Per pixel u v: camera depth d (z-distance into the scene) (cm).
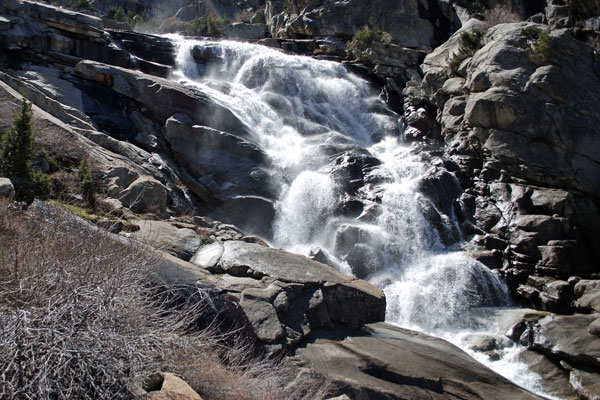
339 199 1273
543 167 1342
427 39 2472
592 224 1276
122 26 2273
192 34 2944
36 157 869
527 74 1452
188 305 566
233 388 456
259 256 789
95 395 344
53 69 1338
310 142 1521
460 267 1127
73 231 496
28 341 334
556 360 883
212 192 1173
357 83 1988
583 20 1994
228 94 1606
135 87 1324
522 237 1205
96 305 372
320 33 2414
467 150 1509
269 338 623
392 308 1020
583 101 1398
